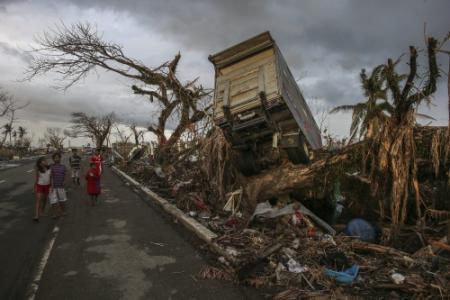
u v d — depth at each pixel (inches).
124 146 1456.7
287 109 299.4
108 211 392.8
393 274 184.2
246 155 331.6
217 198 383.9
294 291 172.4
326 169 293.7
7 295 175.3
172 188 520.7
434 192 292.2
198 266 216.2
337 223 328.8
